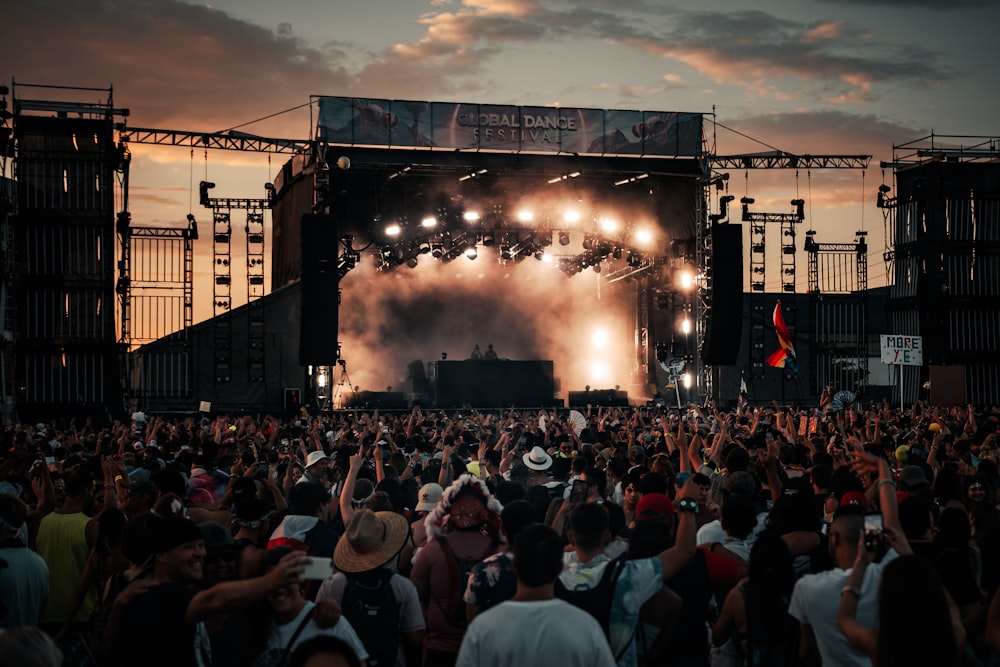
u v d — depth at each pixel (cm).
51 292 4472
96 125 4444
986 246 5306
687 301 5131
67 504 944
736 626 692
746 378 5666
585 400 5628
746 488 936
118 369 4475
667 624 657
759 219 5309
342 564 702
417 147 4616
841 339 5606
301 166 4928
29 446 1775
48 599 917
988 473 1064
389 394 5497
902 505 704
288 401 4700
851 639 541
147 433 2494
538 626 507
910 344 3656
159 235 4847
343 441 2019
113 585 662
